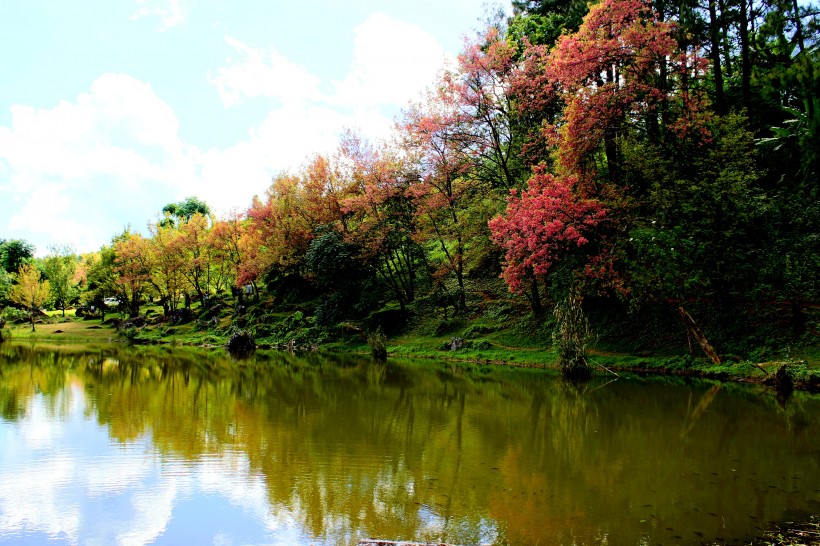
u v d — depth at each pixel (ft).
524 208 67.15
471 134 89.86
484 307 99.25
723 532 21.03
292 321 124.36
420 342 97.14
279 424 40.68
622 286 63.62
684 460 30.96
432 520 22.25
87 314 193.88
